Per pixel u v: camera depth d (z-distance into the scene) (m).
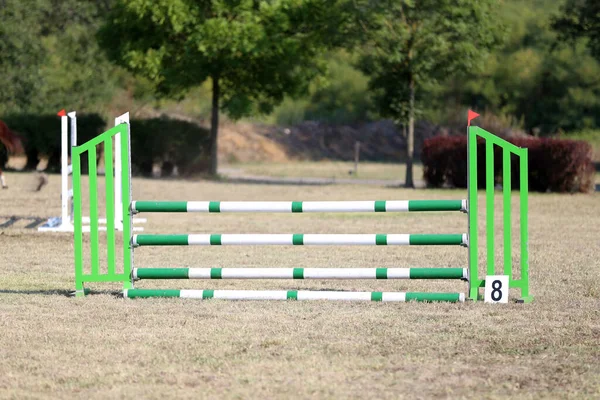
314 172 73.25
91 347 12.05
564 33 75.81
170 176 64.19
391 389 10.02
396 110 54.09
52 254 21.89
